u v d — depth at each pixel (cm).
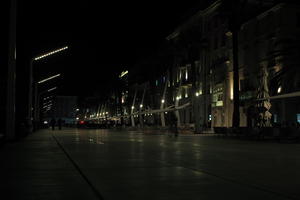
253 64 5347
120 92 11688
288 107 4606
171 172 978
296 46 3744
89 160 1278
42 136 3544
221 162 1234
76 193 700
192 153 1614
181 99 8131
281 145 2380
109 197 659
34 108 6172
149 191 715
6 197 662
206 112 6912
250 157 1442
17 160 1285
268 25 5025
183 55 7431
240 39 5728
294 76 4238
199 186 769
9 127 2378
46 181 840
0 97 2673
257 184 793
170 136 3912
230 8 4362
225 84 6128
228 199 641
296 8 4788
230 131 3634
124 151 1703
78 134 4244
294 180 849
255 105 3938
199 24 7250
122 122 10775
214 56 6662
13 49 2308
